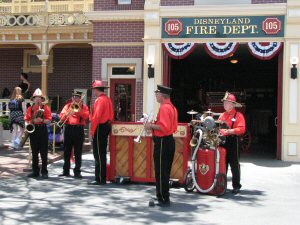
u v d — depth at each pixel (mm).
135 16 15188
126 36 15367
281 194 9016
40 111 10258
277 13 14070
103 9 15594
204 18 14500
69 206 7738
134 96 15453
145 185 9836
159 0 14727
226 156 9062
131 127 10000
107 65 15531
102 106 9617
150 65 14758
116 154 10133
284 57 14039
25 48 21812
